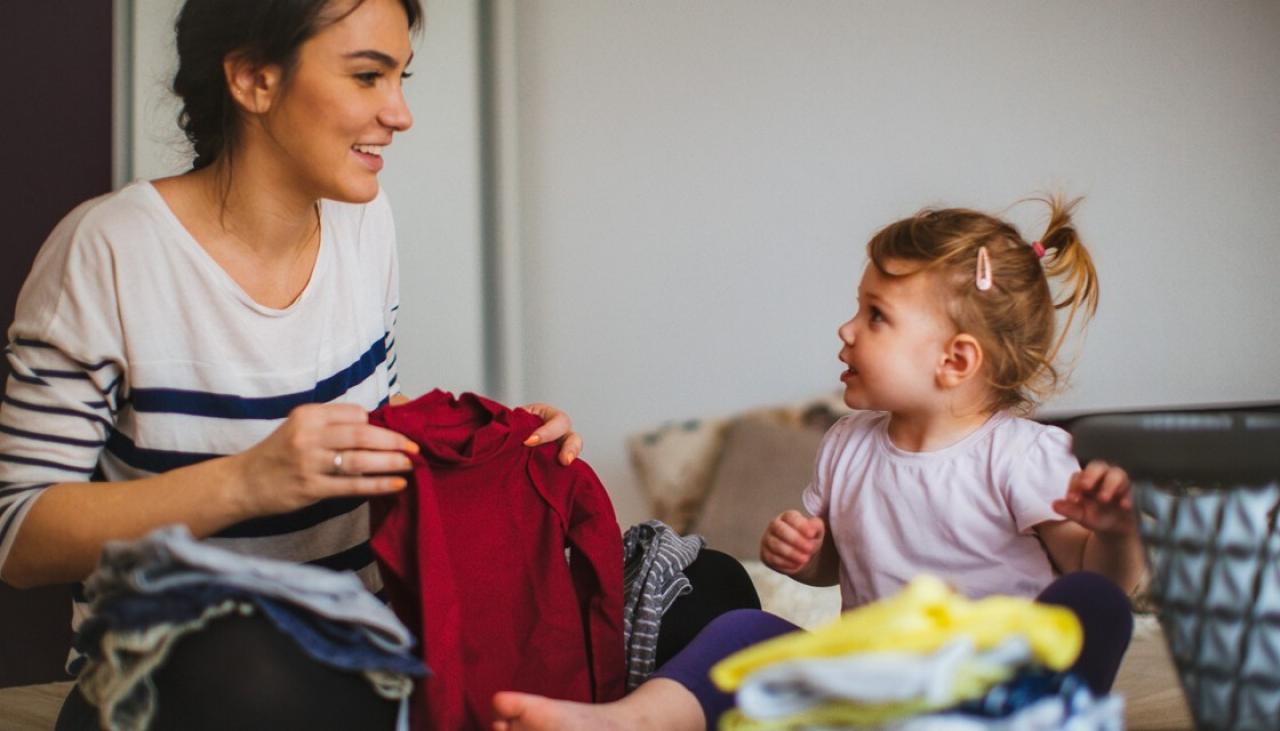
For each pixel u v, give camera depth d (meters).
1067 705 0.94
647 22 3.84
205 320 1.50
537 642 1.48
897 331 1.68
